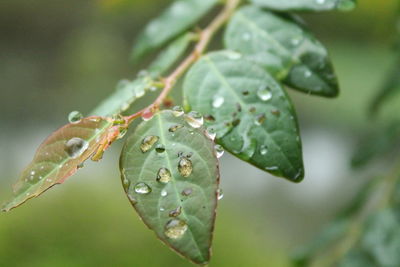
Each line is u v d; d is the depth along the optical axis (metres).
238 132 0.24
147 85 0.26
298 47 0.27
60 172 0.23
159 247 1.04
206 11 0.31
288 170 0.24
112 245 1.03
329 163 2.58
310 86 0.27
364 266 0.34
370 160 0.38
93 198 1.12
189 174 0.22
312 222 2.02
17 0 3.59
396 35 0.39
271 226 1.95
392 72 0.38
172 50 0.30
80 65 3.10
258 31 0.28
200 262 0.22
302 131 2.82
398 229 0.34
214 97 0.25
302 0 0.27
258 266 1.11
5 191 1.34
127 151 0.23
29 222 1.03
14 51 3.66
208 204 0.22
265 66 0.27
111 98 0.27
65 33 3.62
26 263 0.99
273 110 0.25
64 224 1.04
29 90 3.23
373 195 0.38
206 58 0.26
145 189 0.22
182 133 0.23
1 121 2.92
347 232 0.38
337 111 2.63
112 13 0.48
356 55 2.23
